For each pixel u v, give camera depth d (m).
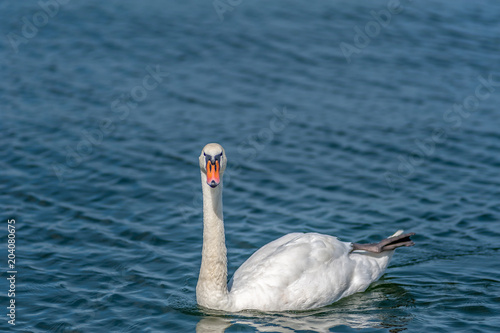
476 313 12.34
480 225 16.17
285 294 12.56
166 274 14.00
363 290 13.52
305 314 12.47
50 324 12.00
